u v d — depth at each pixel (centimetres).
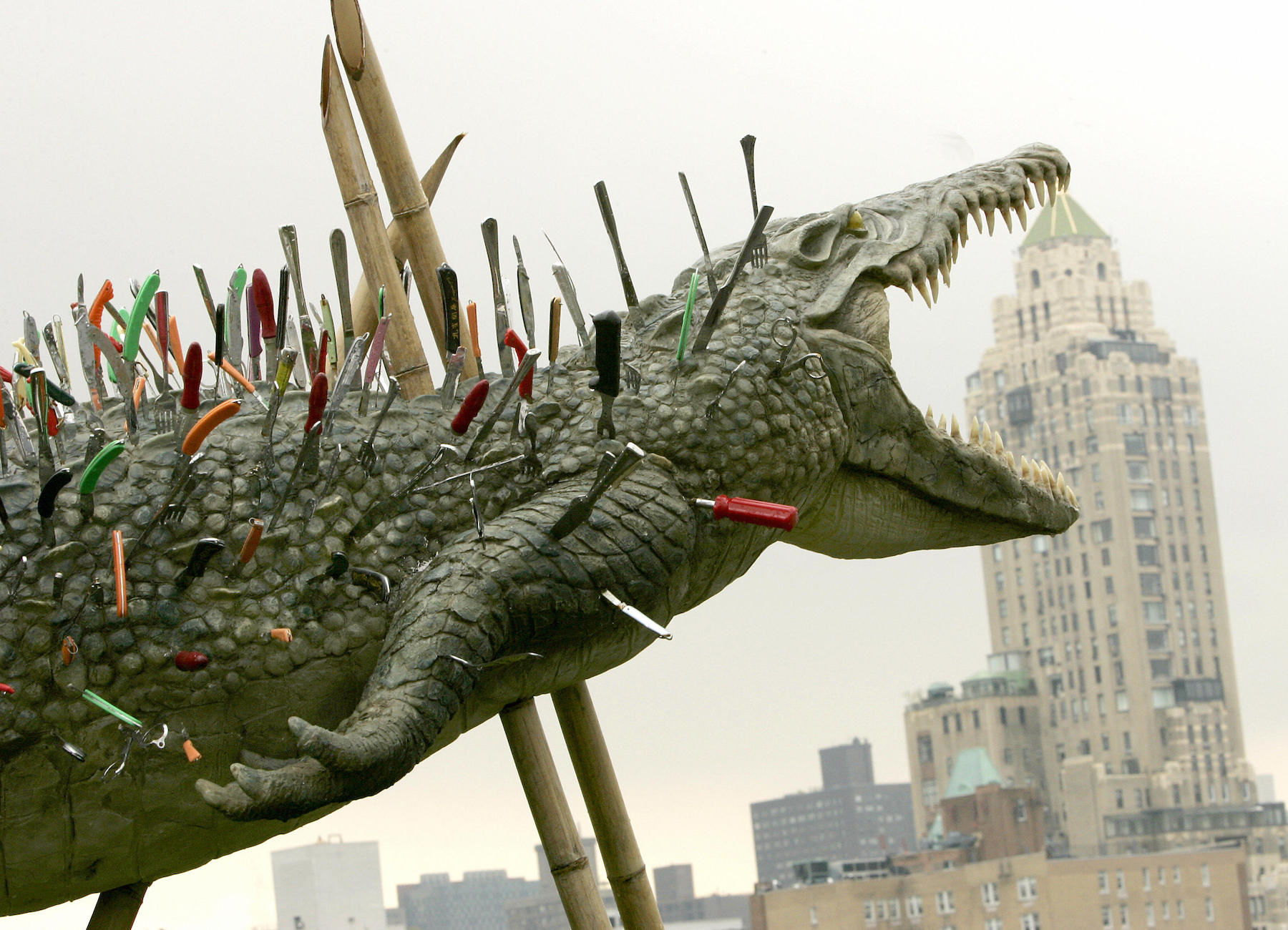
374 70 554
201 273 500
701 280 545
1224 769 11281
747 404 504
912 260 567
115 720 430
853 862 8662
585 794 562
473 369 527
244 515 446
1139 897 8369
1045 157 626
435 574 446
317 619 448
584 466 482
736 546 510
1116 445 11844
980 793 9912
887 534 575
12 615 424
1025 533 603
